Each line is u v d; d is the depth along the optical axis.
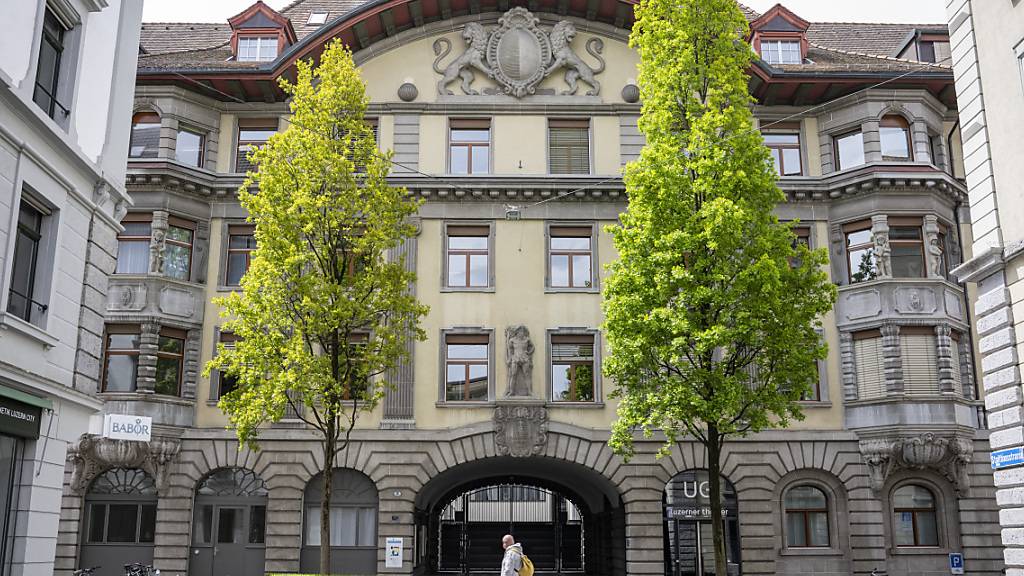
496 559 38.84
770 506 27.73
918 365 27.86
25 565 15.50
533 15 30.92
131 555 27.22
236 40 30.91
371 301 23.00
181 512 27.23
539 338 28.67
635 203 22.66
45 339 15.84
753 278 21.25
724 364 21.72
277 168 22.75
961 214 29.84
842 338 28.69
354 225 23.19
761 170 22.52
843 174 29.19
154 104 29.19
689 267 22.31
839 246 29.27
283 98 30.16
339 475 28.14
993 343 17.97
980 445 28.00
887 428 27.41
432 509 35.62
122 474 27.69
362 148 23.80
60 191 16.55
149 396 27.20
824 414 28.33
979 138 18.73
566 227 29.62
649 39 23.78
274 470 27.72
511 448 27.83
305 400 21.95
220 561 27.50
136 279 27.83
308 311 22.50
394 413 28.06
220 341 28.58
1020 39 17.70
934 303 28.05
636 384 22.52
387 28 30.44
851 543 27.44
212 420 27.98
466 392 28.47
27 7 15.38
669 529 28.06
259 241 22.88
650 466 27.98
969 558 27.20
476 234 29.58
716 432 21.77
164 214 28.41
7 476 15.46
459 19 30.83
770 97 30.11
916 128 29.45
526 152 30.05
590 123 30.30
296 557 27.14
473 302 28.86
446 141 30.06
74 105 17.05
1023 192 17.45
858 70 29.89
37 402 15.65
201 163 29.66
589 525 37.75
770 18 31.50
